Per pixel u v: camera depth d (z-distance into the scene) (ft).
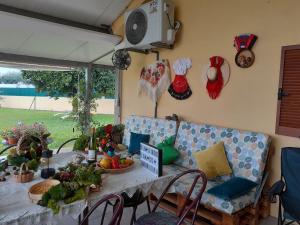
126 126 13.15
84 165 6.19
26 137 6.73
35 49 13.14
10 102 32.68
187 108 11.34
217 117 10.23
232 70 9.70
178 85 11.59
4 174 5.92
